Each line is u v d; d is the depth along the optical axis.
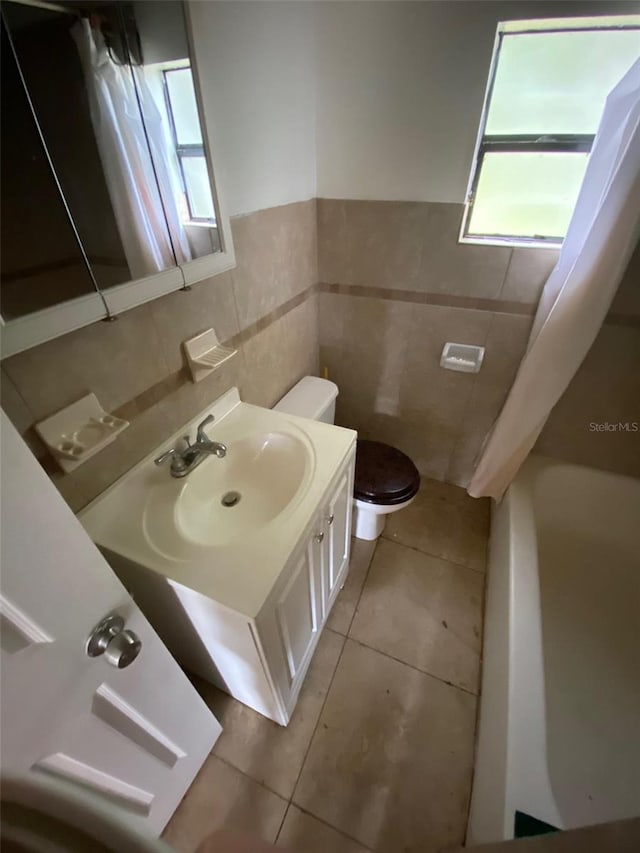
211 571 0.80
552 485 1.64
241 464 1.18
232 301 1.16
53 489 0.49
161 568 0.80
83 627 0.58
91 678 0.63
